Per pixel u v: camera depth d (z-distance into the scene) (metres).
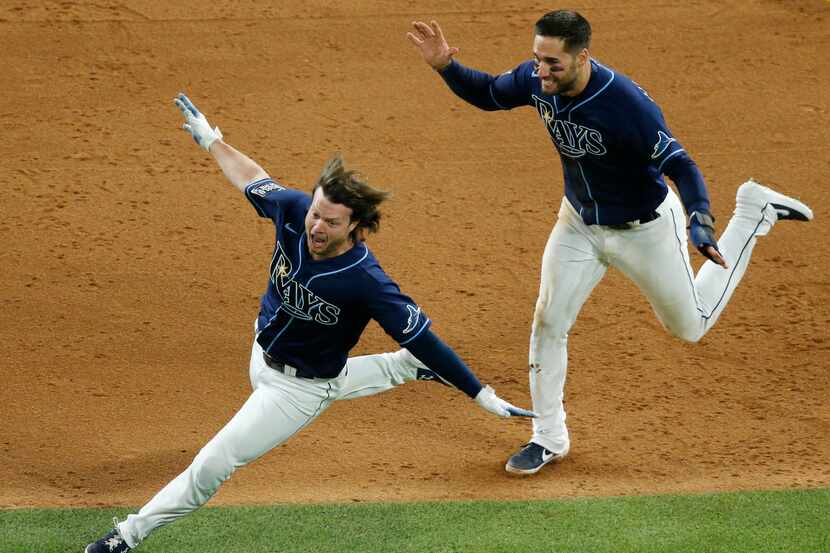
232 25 48.97
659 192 23.47
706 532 22.69
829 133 42.50
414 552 21.97
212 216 37.34
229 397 28.94
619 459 26.53
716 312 26.16
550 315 24.72
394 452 26.89
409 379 22.41
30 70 45.12
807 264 35.44
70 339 30.98
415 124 42.94
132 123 42.22
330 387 20.98
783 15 50.94
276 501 24.30
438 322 32.50
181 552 22.08
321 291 19.33
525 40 48.41
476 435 27.80
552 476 25.78
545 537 22.55
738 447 27.02
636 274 24.33
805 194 38.78
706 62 47.19
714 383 29.95
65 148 40.50
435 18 50.06
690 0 52.06
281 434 20.88
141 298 33.03
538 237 36.75
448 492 24.94
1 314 31.84
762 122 43.19
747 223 26.67
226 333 31.73
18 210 36.91
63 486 24.86
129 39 47.59
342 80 45.50
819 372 30.36
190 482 20.86
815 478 25.39
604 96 21.89
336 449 26.95
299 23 49.38
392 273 34.62
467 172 40.12
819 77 46.22
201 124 21.73
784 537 22.45
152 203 37.81
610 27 49.72
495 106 24.50
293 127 42.25
